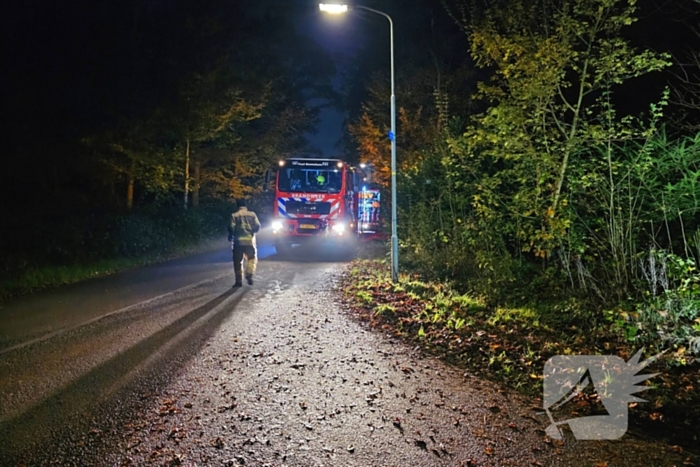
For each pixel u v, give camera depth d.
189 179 25.19
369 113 27.50
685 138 8.78
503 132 10.18
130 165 21.50
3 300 11.26
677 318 7.16
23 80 20.52
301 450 4.79
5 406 5.65
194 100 23.16
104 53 21.58
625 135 9.33
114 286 13.16
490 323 8.88
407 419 5.44
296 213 21.17
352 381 6.50
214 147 28.34
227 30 24.62
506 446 4.88
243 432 5.12
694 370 6.41
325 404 5.79
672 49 13.46
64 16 21.28
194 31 23.58
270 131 32.72
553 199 10.09
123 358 7.23
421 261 15.13
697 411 5.36
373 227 25.34
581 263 10.07
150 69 22.92
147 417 5.42
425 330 8.73
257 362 7.16
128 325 9.05
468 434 5.12
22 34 20.84
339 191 21.25
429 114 23.25
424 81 23.34
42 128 20.97
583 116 10.62
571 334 8.22
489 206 11.42
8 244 14.55
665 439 5.00
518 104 10.29
